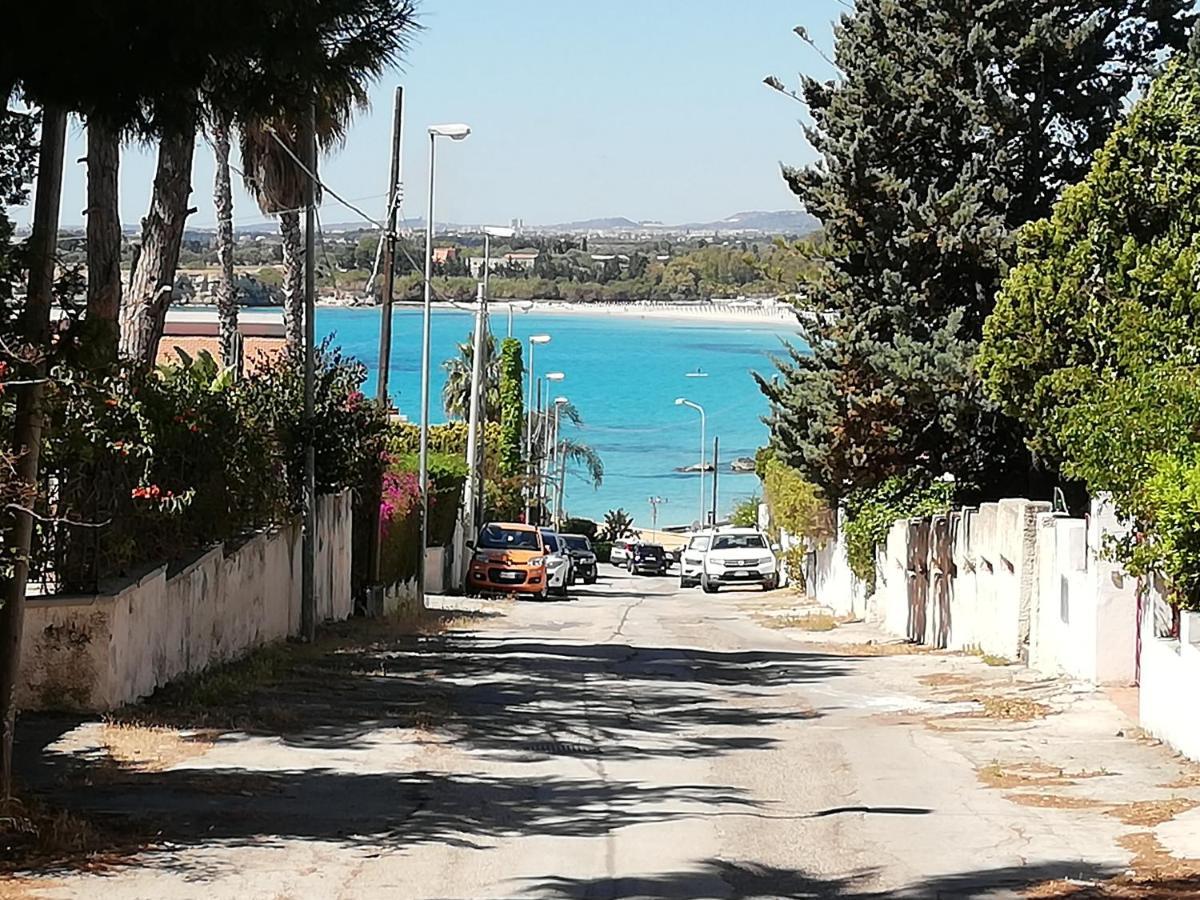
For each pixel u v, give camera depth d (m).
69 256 20.03
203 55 9.41
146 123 9.79
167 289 22.31
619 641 28.78
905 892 8.98
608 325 157.38
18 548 10.02
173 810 10.97
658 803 11.90
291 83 9.96
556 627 32.59
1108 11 25.50
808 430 29.45
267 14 9.46
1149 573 14.83
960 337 25.78
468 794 12.12
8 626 10.05
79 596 14.59
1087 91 25.44
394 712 16.52
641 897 8.93
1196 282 17.58
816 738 15.50
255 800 11.50
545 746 14.73
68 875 9.02
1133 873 9.28
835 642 30.22
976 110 25.09
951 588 27.03
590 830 10.81
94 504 14.85
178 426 16.66
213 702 16.25
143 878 9.02
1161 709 14.55
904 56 25.70
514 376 75.12
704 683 20.94
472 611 37.25
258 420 20.92
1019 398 20.47
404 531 35.03
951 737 15.31
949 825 10.94
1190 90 19.38
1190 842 10.10
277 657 20.88
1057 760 13.72
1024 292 19.98
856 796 12.16
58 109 9.64
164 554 17.11
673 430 140.88
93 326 10.35
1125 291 18.84
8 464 9.55
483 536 47.09
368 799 11.74
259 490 19.73
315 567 25.92
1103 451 15.07
